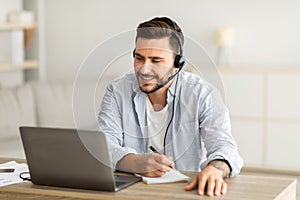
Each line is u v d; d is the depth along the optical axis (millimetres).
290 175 3635
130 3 6773
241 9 6422
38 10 6918
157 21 2412
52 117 6121
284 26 6305
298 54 6285
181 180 2479
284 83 5840
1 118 5586
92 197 2299
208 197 2258
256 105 5945
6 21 6527
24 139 2416
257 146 5980
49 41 7082
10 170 2754
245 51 6445
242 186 2418
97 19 6910
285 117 5871
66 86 6289
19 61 6559
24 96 5867
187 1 6578
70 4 6980
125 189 2373
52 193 2369
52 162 2400
